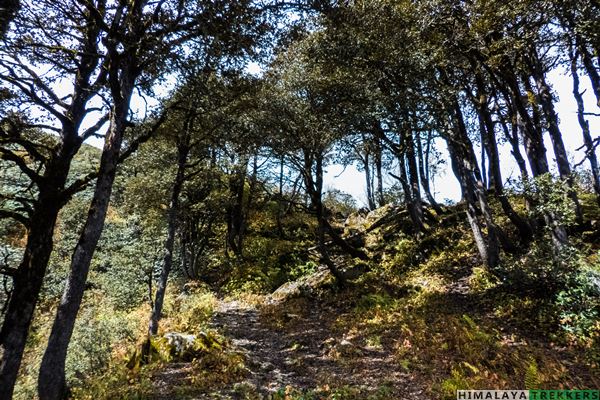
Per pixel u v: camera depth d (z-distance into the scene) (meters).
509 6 9.77
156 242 16.75
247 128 14.43
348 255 19.78
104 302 17.28
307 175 15.86
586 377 6.98
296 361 9.31
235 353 9.27
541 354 7.91
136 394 7.18
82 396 7.52
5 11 6.48
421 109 12.72
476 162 13.57
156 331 11.90
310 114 15.02
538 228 13.71
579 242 11.59
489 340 8.83
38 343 13.66
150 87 9.97
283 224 26.73
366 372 8.21
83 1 7.01
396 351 9.19
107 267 20.05
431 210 22.28
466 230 17.47
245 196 26.73
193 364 8.77
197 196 20.34
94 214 7.46
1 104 8.05
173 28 8.05
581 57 12.78
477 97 14.24
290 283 17.81
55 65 9.02
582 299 8.80
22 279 7.51
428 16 11.55
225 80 11.39
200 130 13.78
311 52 13.80
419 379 7.59
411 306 12.30
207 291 18.88
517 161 13.84
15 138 7.91
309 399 6.92
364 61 13.31
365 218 26.27
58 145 8.63
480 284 12.52
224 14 7.42
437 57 12.28
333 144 16.92
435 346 9.00
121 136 8.09
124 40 7.46
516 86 12.28
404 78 13.01
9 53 6.77
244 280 19.44
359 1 10.97
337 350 9.61
